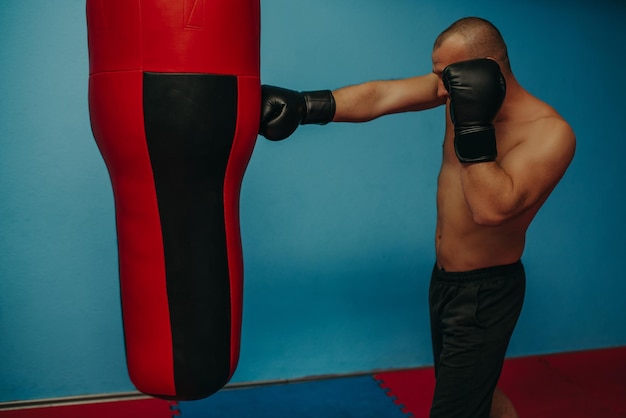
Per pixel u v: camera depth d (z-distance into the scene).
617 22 3.57
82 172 2.95
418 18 3.28
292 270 3.27
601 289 3.76
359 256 3.35
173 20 1.48
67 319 3.03
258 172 3.16
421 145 3.36
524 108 1.97
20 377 3.01
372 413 3.07
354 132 3.25
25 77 2.84
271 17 3.07
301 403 3.14
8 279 2.94
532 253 3.62
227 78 1.54
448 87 1.77
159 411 3.02
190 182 1.58
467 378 2.09
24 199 2.91
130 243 1.64
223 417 3.00
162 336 1.64
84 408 3.01
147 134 1.52
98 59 1.55
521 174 1.83
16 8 2.79
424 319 3.50
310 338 3.35
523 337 3.67
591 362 3.63
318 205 3.26
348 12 3.17
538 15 3.45
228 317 1.68
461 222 2.11
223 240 1.65
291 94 1.91
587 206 3.66
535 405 3.18
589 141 3.61
